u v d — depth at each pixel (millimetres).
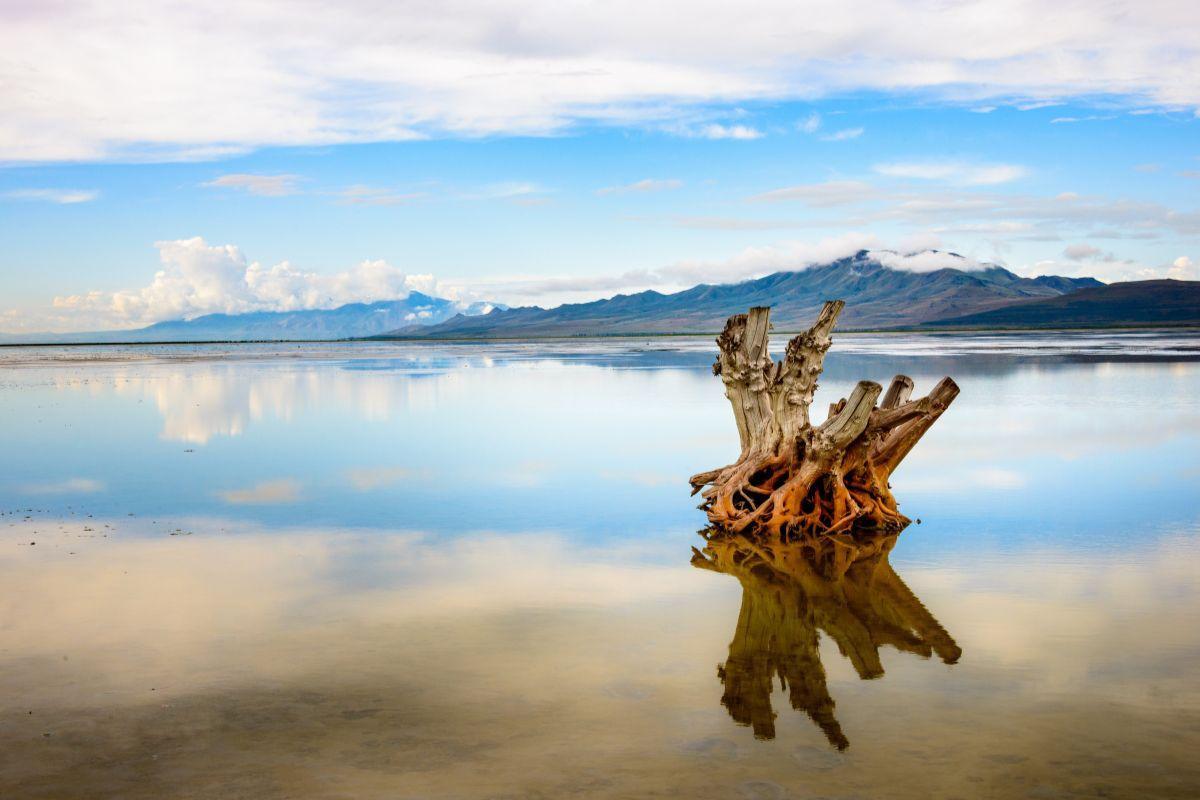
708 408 40969
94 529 17938
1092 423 33469
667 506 20109
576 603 13062
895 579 14344
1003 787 7598
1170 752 8188
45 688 9828
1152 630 11578
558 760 8117
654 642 11383
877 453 19109
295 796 7520
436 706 9320
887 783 7676
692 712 9180
